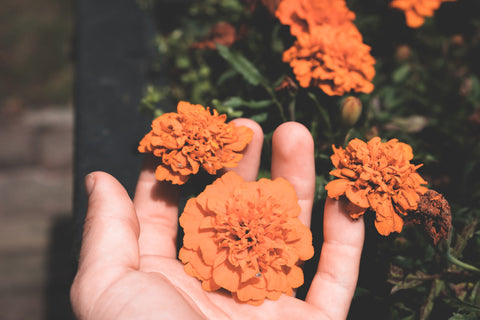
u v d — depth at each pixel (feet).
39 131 1.96
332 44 0.97
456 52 1.22
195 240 0.83
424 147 1.06
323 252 0.86
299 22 1.03
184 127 0.85
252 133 0.89
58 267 1.66
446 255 0.83
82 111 1.10
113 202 0.82
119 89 1.14
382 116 1.11
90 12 1.28
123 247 0.80
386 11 1.23
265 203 0.83
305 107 1.04
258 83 1.05
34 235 1.74
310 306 0.83
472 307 0.82
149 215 0.90
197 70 1.27
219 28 1.14
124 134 1.07
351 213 0.84
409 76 1.21
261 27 1.14
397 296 0.88
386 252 0.89
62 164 1.92
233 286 0.80
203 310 0.81
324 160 0.99
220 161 0.86
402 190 0.82
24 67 2.09
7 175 1.88
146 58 1.20
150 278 0.79
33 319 1.53
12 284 1.61
